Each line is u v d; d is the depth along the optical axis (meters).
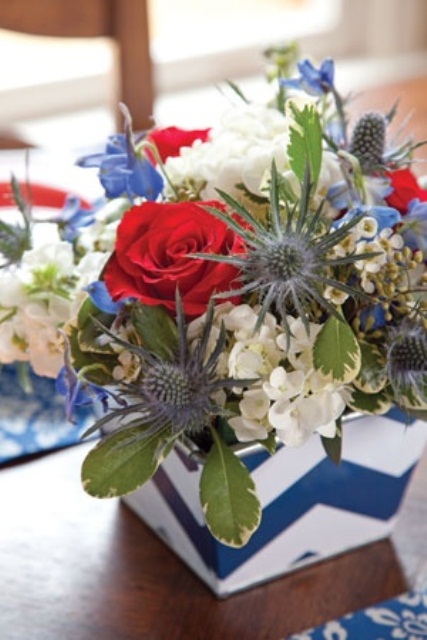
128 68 1.86
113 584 0.99
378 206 0.87
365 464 0.96
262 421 0.83
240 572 0.96
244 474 0.83
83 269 0.91
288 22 2.98
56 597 0.98
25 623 0.95
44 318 0.94
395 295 0.85
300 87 0.99
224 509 0.82
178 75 2.81
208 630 0.94
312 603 0.96
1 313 0.96
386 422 0.94
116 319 0.85
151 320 0.82
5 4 1.74
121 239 0.84
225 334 0.79
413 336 0.85
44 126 2.57
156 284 0.82
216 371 0.82
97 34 1.82
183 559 1.01
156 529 1.04
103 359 0.86
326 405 0.82
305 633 0.93
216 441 0.84
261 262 0.77
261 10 2.99
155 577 1.00
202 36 2.90
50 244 0.94
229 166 0.88
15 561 1.02
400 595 0.97
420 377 0.86
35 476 1.13
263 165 0.87
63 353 0.92
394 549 1.03
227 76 2.88
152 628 0.94
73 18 1.79
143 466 0.82
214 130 0.97
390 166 0.95
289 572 0.99
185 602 0.97
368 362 0.85
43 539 1.05
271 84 1.05
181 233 0.82
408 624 0.94
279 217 0.81
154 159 0.98
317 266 0.78
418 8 2.96
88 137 2.47
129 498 1.06
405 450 0.97
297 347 0.81
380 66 2.93
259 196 0.88
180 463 0.90
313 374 0.81
